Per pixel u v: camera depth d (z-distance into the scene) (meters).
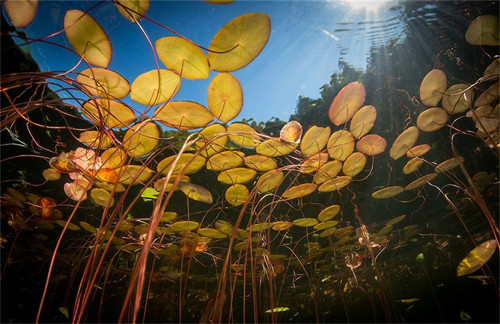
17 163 0.76
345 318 1.21
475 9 0.69
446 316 1.00
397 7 0.80
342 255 1.10
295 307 1.24
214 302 0.28
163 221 0.69
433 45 0.79
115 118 0.37
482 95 0.51
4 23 0.58
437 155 0.88
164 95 0.37
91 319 1.01
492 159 0.80
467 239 0.99
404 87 0.88
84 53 0.31
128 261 0.98
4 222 0.86
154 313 1.13
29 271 1.01
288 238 1.01
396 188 0.71
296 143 0.51
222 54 0.33
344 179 0.66
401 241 1.07
